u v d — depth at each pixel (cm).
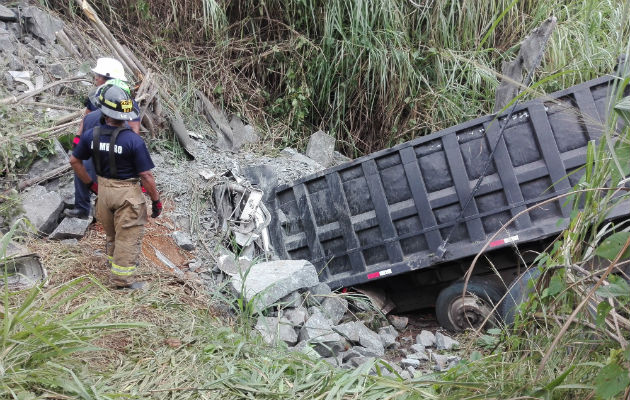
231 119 927
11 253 507
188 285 582
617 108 272
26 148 630
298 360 432
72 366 370
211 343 445
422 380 363
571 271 332
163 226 668
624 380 256
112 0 949
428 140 635
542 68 870
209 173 741
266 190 734
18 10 810
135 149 493
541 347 344
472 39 946
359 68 941
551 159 595
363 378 383
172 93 881
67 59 807
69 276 523
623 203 501
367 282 703
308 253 719
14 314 351
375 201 666
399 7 950
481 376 361
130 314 476
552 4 939
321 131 922
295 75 959
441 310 651
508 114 604
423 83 948
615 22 881
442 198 639
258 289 576
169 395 373
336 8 934
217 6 946
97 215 526
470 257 653
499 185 618
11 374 338
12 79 705
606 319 296
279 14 983
